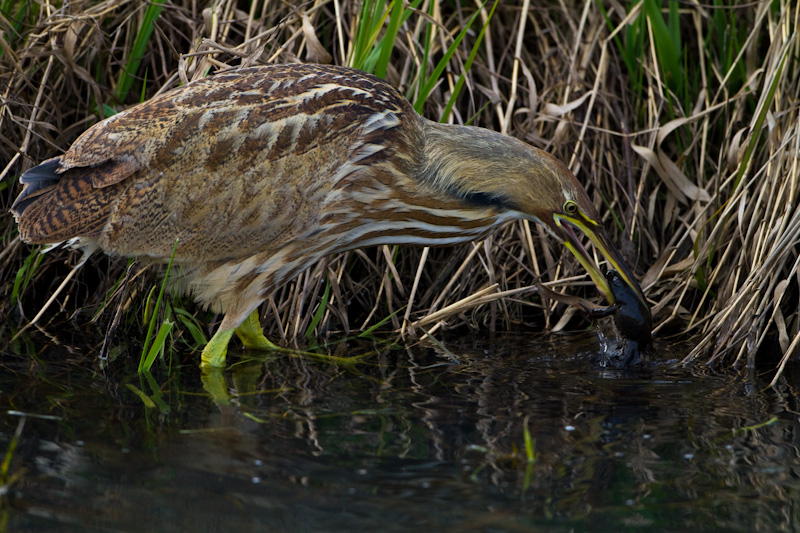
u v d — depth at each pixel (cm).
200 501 441
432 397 619
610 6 1006
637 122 972
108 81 952
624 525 428
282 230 710
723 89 964
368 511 435
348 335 816
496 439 536
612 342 765
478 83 989
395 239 764
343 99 718
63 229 689
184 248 706
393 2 798
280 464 489
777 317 761
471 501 449
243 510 433
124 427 538
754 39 933
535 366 715
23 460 481
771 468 499
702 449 526
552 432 551
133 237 698
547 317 863
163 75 928
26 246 870
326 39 979
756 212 796
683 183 894
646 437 545
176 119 690
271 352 750
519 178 748
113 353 712
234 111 694
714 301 844
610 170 950
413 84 894
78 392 602
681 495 462
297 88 712
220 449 507
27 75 891
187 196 691
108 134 689
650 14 927
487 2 1001
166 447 507
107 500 439
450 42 979
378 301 852
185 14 954
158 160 686
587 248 905
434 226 759
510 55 1004
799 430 562
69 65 855
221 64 802
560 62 992
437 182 741
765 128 891
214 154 689
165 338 709
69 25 869
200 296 734
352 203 721
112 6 912
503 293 793
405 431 546
